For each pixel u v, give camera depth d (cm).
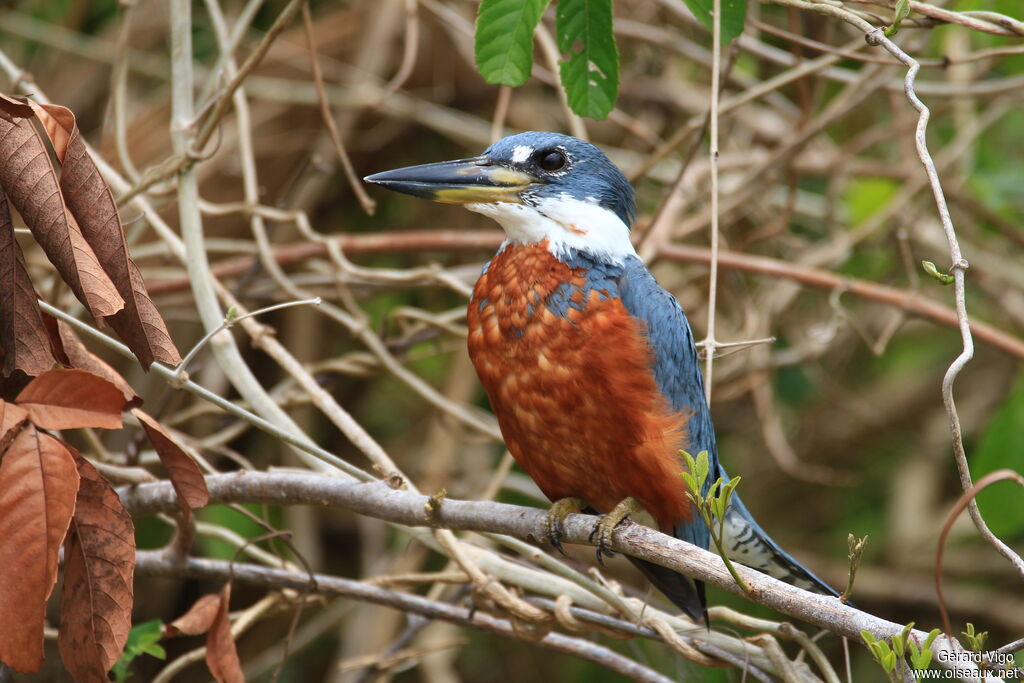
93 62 1204
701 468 504
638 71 1185
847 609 480
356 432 691
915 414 1344
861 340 1309
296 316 1164
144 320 512
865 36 608
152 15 1221
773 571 743
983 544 1299
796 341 1281
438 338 1097
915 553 1294
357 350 1209
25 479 471
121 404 494
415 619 823
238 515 1017
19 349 522
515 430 693
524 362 670
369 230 1263
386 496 597
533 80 1255
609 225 706
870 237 1183
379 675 812
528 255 688
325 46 1223
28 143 504
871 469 1359
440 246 982
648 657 1036
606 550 623
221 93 842
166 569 709
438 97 1257
